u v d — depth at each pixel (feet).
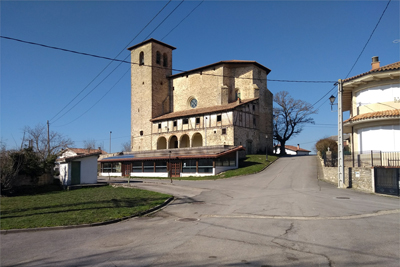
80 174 83.56
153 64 196.85
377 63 87.81
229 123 148.05
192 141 164.35
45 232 32.50
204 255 22.20
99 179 123.95
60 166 86.58
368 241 25.09
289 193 61.00
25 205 50.47
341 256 21.35
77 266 20.89
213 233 29.17
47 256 23.62
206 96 182.91
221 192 66.74
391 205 44.83
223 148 123.75
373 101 78.28
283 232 28.73
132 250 24.35
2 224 35.55
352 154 74.79
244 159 138.21
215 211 42.91
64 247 26.16
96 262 21.57
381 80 76.69
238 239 26.61
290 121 203.92
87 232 32.01
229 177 101.24
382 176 59.47
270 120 182.70
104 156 187.62
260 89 177.99
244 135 154.92
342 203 46.91
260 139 171.32
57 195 64.13
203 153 121.90
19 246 26.89
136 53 207.31
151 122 188.96
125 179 123.24
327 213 38.65
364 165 70.74
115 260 21.84
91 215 39.96
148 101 194.39
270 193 62.08
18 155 72.08
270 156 149.28
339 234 27.58
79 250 25.00
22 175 74.02
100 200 53.88
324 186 72.49
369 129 78.07
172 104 202.49
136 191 68.18
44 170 78.64
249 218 36.52
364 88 80.84
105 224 36.17
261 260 20.81
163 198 55.57
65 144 146.51
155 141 183.93
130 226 34.65
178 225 33.99
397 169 55.93
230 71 181.16
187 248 24.18
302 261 20.45
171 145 183.93
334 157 88.69
